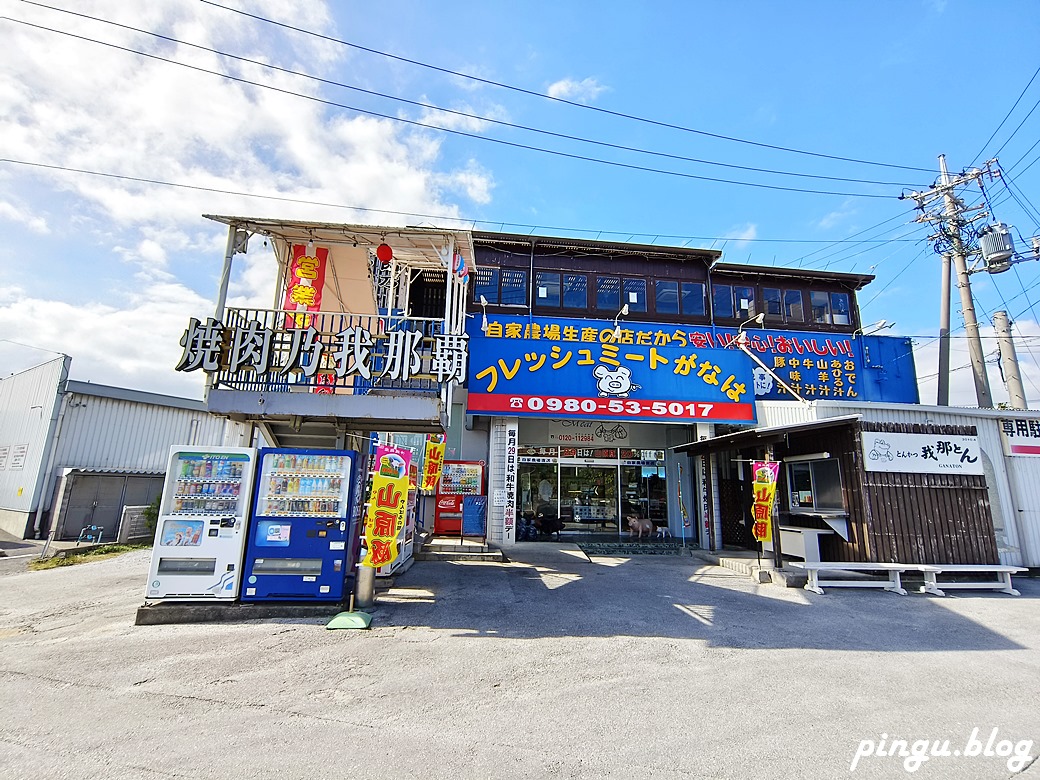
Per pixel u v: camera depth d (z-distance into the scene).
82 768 2.78
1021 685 4.21
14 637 5.01
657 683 4.12
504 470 11.21
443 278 12.85
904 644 5.27
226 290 6.80
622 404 11.27
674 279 14.12
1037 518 9.80
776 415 10.87
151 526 12.34
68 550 10.68
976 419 9.98
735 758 3.03
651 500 13.08
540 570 8.71
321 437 8.27
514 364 11.21
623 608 6.38
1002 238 12.76
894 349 14.06
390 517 6.13
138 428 14.73
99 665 4.28
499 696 3.81
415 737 3.19
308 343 6.49
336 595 5.84
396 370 6.52
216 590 5.68
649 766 2.92
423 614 5.89
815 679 4.27
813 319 14.62
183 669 4.22
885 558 8.33
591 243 13.66
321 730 3.26
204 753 2.96
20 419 14.77
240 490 5.91
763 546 9.68
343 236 7.52
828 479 9.44
